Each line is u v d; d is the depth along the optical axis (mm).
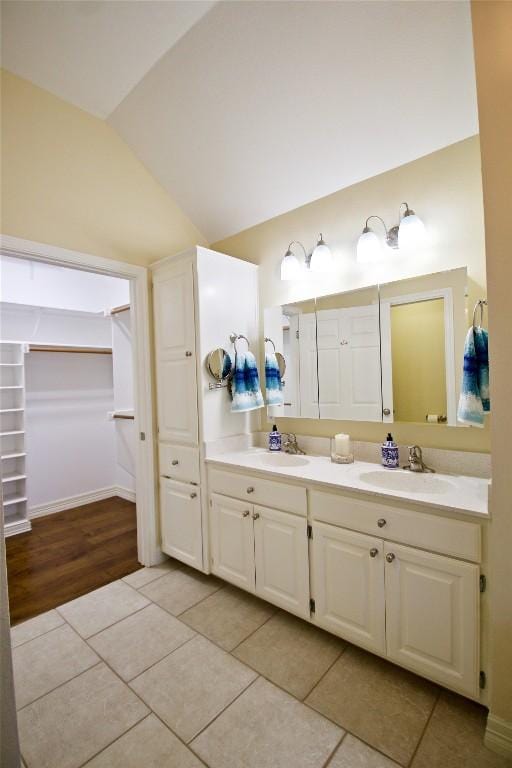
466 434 1732
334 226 2166
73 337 3934
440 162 1767
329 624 1679
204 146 2193
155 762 1212
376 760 1198
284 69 1721
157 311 2455
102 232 2236
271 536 1881
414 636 1427
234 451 2363
